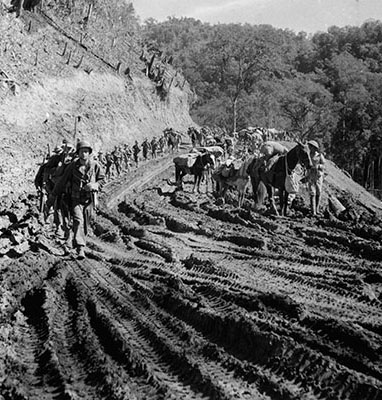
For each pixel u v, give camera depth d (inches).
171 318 365.4
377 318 371.6
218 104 3939.5
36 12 2188.7
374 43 6067.9
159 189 1241.4
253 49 3577.8
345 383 265.0
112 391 262.5
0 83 1608.0
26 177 1267.2
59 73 1988.2
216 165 1168.8
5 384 271.7
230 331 336.5
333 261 559.8
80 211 577.6
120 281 473.1
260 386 273.0
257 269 524.7
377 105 3895.2
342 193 1373.0
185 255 600.4
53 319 376.2
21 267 492.7
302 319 357.7
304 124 3585.1
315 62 5979.3
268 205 950.4
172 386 274.7
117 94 2357.3
